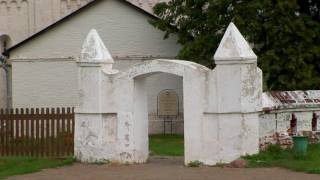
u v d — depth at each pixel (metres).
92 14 38.84
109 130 21.05
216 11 34.31
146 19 38.84
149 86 38.88
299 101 22.14
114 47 39.00
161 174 18.39
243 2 33.31
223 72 19.55
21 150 23.12
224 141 19.58
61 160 21.78
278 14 32.81
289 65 32.56
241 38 19.73
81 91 21.28
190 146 20.05
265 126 20.84
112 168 19.97
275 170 18.41
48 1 44.06
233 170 18.64
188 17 35.66
